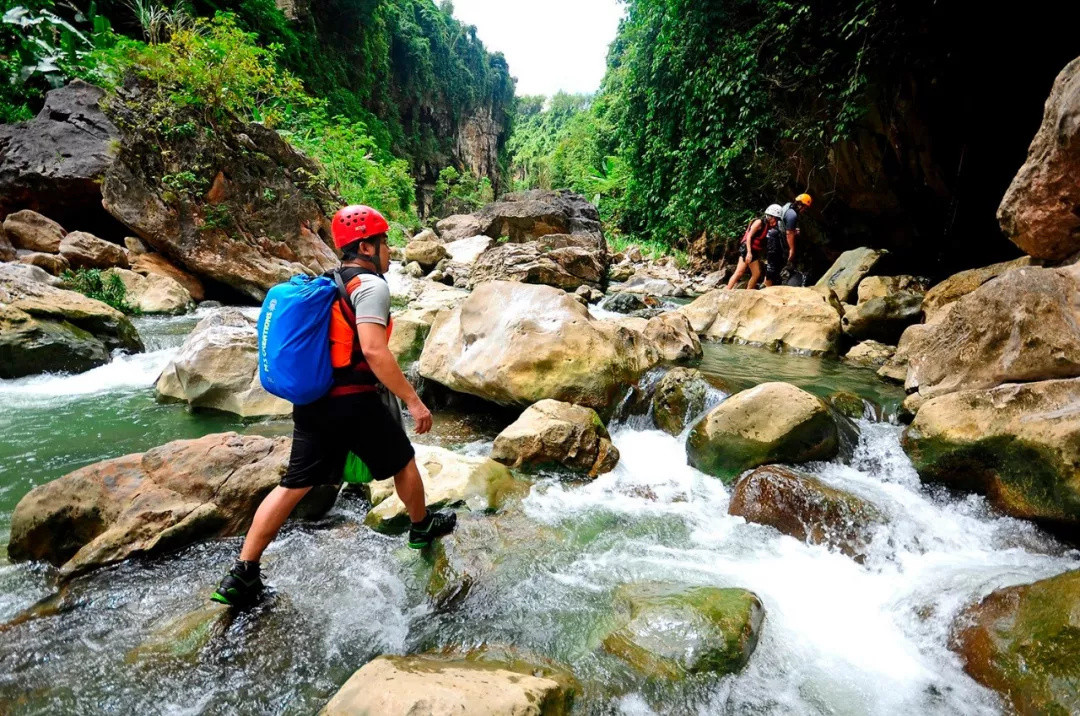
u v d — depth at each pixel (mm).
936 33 6926
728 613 1965
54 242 7484
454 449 3639
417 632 2000
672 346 5273
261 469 2713
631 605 2113
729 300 6785
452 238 14953
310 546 2520
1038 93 6758
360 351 2025
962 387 3211
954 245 8492
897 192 8594
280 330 1937
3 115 9406
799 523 2658
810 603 2215
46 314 4934
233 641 1905
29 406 4098
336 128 15531
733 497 2943
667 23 10617
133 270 7738
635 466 3441
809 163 9234
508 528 2691
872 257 7098
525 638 1969
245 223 8672
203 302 8188
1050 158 3811
